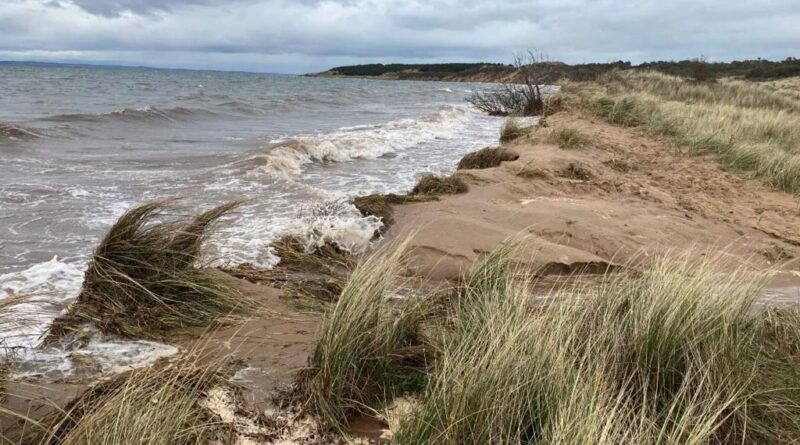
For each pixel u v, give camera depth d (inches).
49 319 159.2
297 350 152.2
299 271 214.7
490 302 157.9
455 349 135.6
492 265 193.3
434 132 666.8
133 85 1503.4
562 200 309.7
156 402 113.1
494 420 106.7
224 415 121.5
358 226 249.8
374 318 144.0
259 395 129.9
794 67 1857.8
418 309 159.3
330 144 468.4
